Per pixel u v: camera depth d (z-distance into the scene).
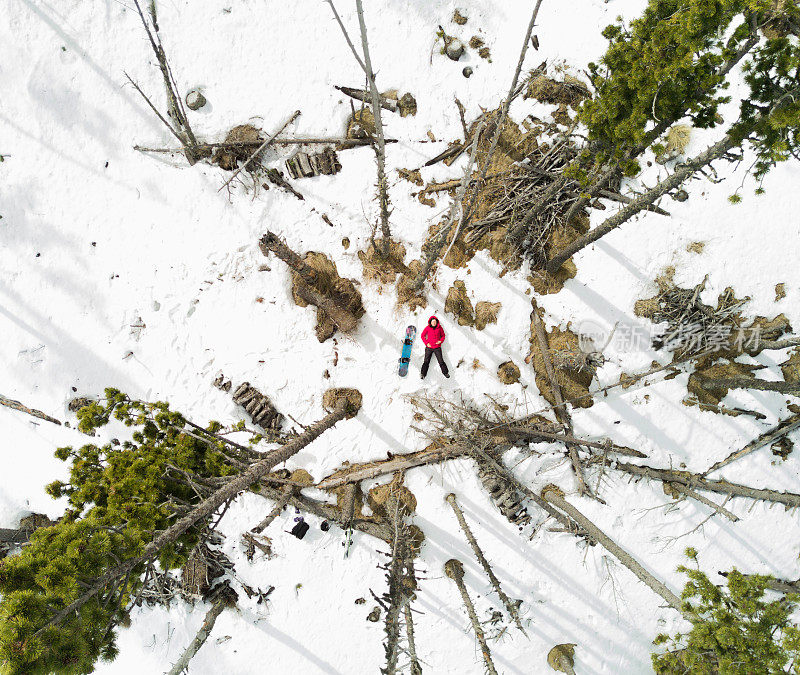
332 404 12.90
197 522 8.30
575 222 12.57
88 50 12.59
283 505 10.52
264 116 12.67
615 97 7.60
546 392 12.93
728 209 12.61
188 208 12.79
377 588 13.17
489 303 12.88
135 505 7.69
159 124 12.69
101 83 12.63
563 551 13.12
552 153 12.25
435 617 13.23
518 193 12.41
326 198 12.80
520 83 12.47
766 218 12.60
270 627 13.27
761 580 9.06
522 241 12.44
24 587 6.25
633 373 12.95
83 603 6.39
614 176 10.00
